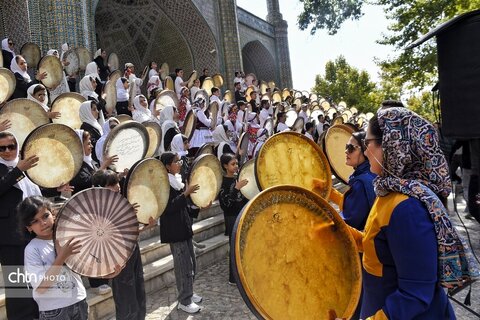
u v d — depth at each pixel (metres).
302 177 3.54
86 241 2.79
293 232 1.84
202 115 9.28
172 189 4.31
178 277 4.27
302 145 3.61
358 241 2.10
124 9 19.80
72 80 10.28
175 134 7.65
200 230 6.36
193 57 20.72
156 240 5.65
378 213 1.79
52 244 2.66
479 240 6.12
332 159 4.14
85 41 11.88
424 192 1.67
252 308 1.58
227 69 20.31
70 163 4.39
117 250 2.96
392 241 1.67
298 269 1.79
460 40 2.85
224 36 20.39
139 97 8.63
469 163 3.90
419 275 1.59
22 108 5.17
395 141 1.73
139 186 3.99
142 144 5.53
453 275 1.62
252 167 5.25
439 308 1.70
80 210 2.79
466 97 2.84
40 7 11.43
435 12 14.34
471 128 2.83
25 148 3.99
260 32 26.20
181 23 20.23
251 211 1.73
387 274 1.79
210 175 5.12
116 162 5.14
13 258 3.17
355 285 1.88
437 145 1.74
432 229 1.63
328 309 1.80
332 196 3.51
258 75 27.98
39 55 10.27
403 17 15.12
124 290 3.42
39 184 4.09
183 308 4.29
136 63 21.78
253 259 1.69
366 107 34.50
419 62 15.38
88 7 12.52
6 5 11.59
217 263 6.05
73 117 6.66
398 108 1.80
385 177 1.80
